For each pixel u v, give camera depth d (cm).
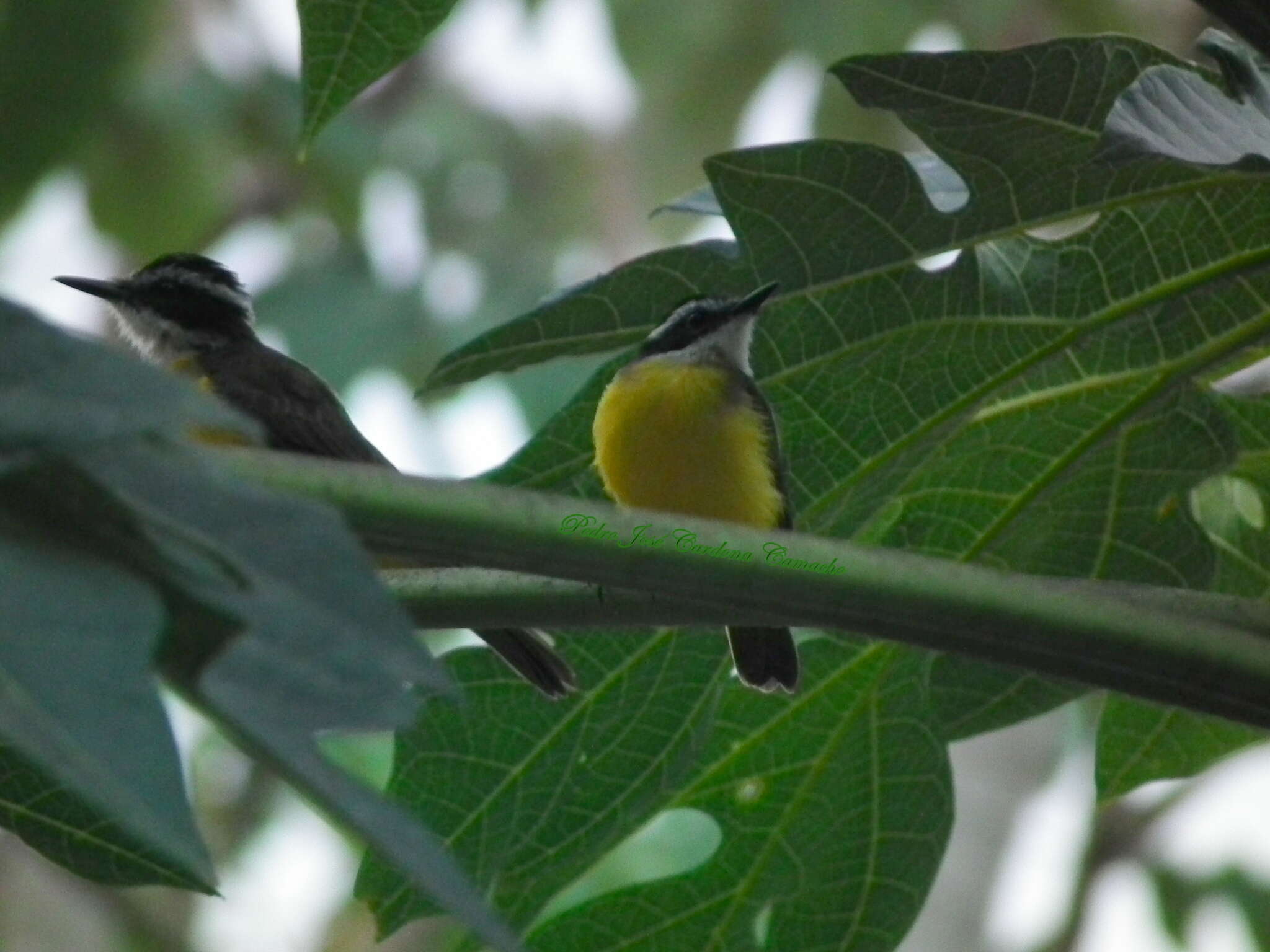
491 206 2548
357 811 353
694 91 2189
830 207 830
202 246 2184
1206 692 550
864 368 871
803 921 917
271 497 395
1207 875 1769
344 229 2317
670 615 595
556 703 881
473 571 620
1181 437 883
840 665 900
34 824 719
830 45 2150
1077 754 1831
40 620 363
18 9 1306
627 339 863
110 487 389
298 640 380
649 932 915
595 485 915
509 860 889
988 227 826
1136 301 850
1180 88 677
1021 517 907
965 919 1658
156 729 353
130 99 2031
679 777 893
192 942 2005
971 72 765
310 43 800
